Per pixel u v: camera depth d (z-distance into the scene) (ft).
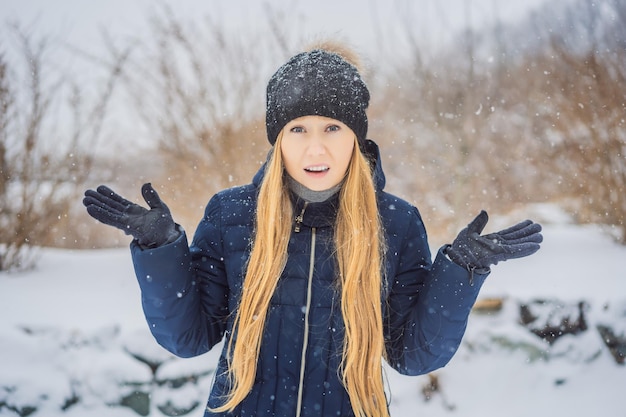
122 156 18.28
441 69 19.69
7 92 14.40
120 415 10.75
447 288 4.96
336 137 5.09
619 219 16.12
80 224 19.89
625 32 16.51
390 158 20.49
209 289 5.34
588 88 16.53
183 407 10.90
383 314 5.40
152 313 4.99
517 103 20.27
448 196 19.49
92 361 10.93
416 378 11.65
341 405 5.16
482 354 11.90
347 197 5.19
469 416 11.24
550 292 12.55
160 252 4.77
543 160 18.33
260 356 5.17
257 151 16.51
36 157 14.65
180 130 16.96
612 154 16.31
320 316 5.16
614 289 12.83
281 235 5.16
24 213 14.29
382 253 5.32
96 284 13.35
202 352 5.37
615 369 12.25
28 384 10.55
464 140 18.62
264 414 5.12
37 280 13.60
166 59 17.01
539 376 11.83
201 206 16.56
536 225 5.02
